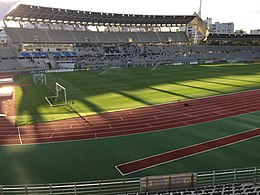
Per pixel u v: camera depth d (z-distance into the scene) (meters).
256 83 43.94
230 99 32.25
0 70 63.72
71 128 22.09
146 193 11.33
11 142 19.17
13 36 74.12
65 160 16.39
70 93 36.72
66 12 75.81
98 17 82.44
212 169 15.04
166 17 91.25
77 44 85.81
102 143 18.97
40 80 48.91
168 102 30.94
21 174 14.76
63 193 12.44
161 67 72.75
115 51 90.00
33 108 28.78
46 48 82.06
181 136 20.17
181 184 11.74
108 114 26.14
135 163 15.93
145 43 97.50
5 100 32.91
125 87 41.22
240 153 17.11
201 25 101.44
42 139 19.75
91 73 60.44
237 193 10.63
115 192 12.74
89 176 14.52
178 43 103.50
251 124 22.84
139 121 23.86
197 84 43.41
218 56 98.69
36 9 71.00
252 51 106.00
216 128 21.89
